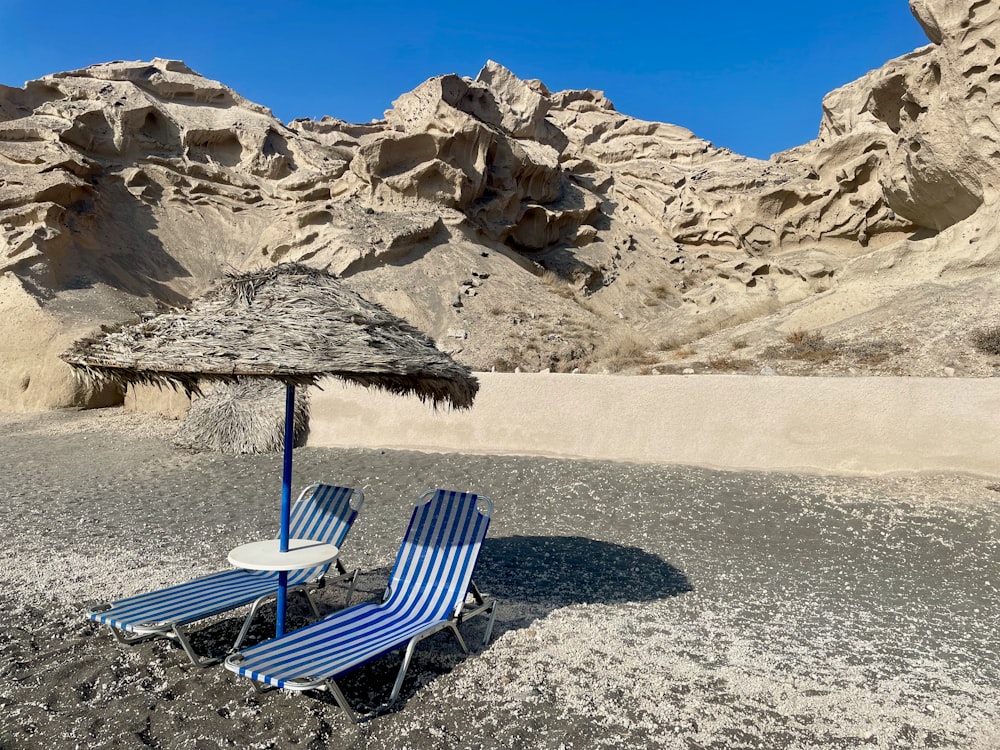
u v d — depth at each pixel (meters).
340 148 35.38
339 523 5.62
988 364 13.74
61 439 15.03
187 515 8.71
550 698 4.14
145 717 3.87
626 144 41.97
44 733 3.70
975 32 16.48
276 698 4.09
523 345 23.11
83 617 5.30
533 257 32.78
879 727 3.88
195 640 4.97
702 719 3.94
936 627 5.41
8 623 5.17
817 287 24.12
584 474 10.10
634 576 6.59
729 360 17.72
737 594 6.12
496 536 7.95
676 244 34.78
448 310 25.17
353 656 3.92
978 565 6.79
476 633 5.12
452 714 3.96
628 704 4.09
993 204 17.66
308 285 4.61
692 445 10.59
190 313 4.53
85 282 23.77
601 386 11.29
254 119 34.97
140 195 29.50
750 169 34.66
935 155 18.05
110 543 7.46
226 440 12.70
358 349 4.18
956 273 18.11
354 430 12.66
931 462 9.35
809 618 5.57
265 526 8.20
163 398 17.77
